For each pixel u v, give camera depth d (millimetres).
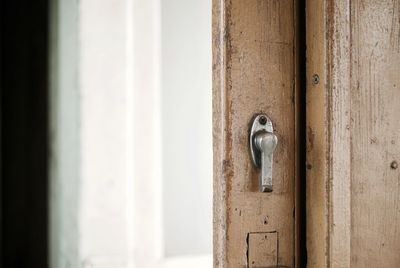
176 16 1835
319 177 810
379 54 866
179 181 1834
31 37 2582
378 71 864
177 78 1838
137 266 1707
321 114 807
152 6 1736
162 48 1818
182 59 1842
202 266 1803
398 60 887
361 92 847
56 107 2176
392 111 877
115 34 1699
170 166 1824
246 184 803
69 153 1904
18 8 2613
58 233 2141
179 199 1833
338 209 804
